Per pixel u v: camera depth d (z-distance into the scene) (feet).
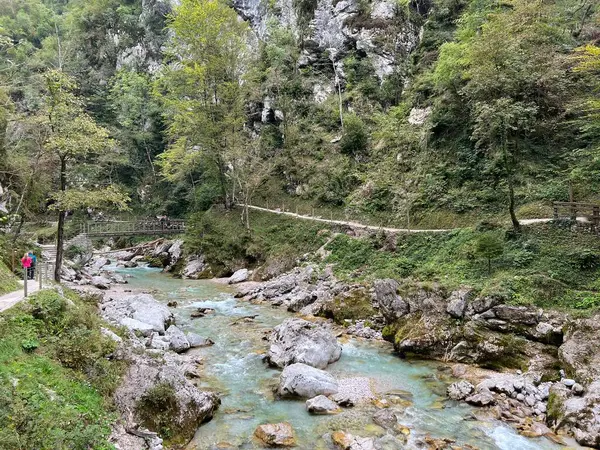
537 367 50.29
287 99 163.12
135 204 198.29
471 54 85.46
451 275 72.13
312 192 141.49
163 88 199.62
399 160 119.14
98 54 249.34
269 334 67.51
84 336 38.75
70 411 29.37
